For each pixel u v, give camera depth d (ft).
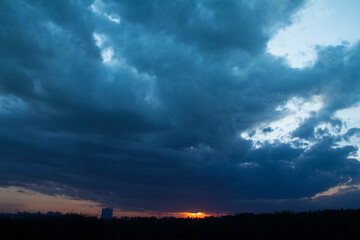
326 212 79.46
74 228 55.42
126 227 62.18
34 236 49.65
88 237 52.31
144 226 65.92
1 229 52.01
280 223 63.16
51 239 49.39
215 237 55.16
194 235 57.52
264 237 54.08
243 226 61.05
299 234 55.83
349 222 61.21
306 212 80.74
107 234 54.85
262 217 74.08
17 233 49.83
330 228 56.85
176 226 69.21
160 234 58.75
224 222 66.54
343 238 52.11
